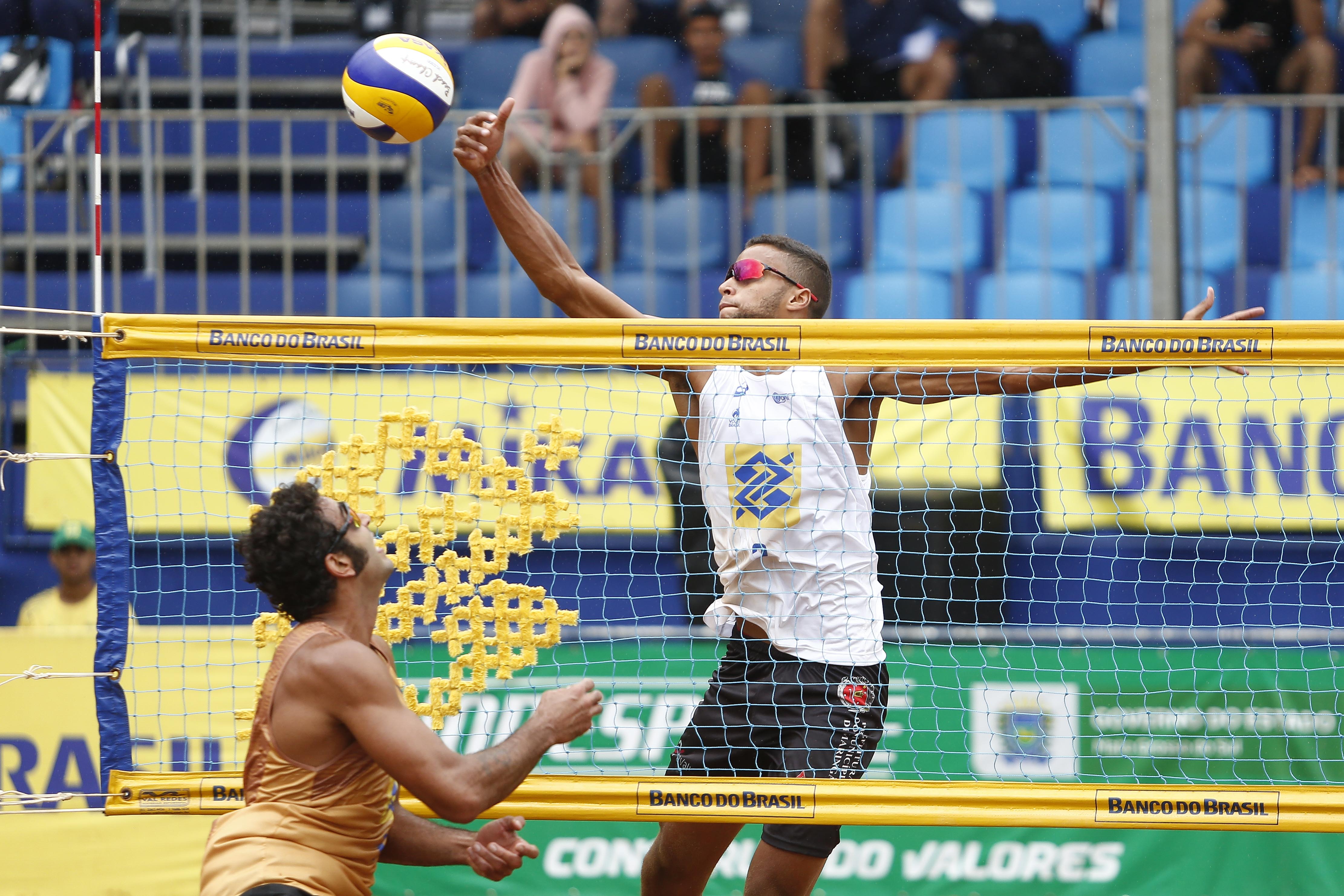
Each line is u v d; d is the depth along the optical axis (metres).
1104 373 12.62
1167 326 12.10
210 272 31.33
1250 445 19.92
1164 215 23.56
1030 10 35.28
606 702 20.09
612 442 22.41
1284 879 19.55
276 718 10.09
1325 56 33.69
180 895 19.48
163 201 30.52
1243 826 11.89
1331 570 21.91
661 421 22.39
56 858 19.45
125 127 32.03
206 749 19.36
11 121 32.41
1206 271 31.83
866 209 29.03
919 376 13.08
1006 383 12.98
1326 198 32.66
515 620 12.47
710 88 34.09
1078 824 11.91
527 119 30.83
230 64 35.72
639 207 32.25
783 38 35.56
